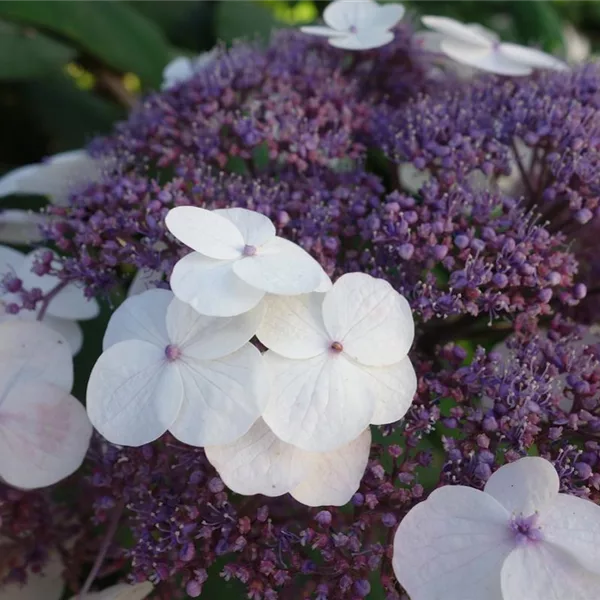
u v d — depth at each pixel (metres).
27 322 0.20
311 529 0.18
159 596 0.20
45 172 0.26
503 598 0.17
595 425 0.19
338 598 0.18
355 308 0.18
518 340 0.21
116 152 0.26
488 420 0.19
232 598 0.20
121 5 0.32
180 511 0.19
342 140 0.24
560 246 0.23
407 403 0.18
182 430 0.17
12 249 0.25
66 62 0.32
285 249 0.19
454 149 0.23
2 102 0.33
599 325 0.23
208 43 0.36
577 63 0.28
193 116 0.25
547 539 0.17
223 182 0.23
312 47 0.28
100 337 0.25
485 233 0.21
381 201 0.24
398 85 0.28
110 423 0.18
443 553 0.17
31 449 0.19
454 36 0.26
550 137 0.23
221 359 0.18
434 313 0.21
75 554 0.22
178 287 0.17
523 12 0.37
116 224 0.21
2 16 0.30
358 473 0.18
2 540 0.21
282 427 0.17
